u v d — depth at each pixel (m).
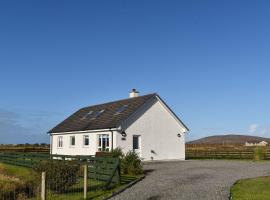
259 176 22.77
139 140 37.06
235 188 18.23
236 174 23.98
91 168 22.55
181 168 28.33
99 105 45.78
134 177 22.81
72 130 42.00
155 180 21.53
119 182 20.12
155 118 38.28
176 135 39.62
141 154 36.91
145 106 37.72
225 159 42.66
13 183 17.02
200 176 23.05
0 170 27.06
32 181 17.70
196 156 45.78
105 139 37.00
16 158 33.72
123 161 24.67
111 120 37.56
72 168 18.31
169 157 38.78
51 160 20.52
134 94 43.31
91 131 38.94
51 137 47.09
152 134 37.91
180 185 19.56
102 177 21.20
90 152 38.97
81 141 40.62
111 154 27.17
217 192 17.42
